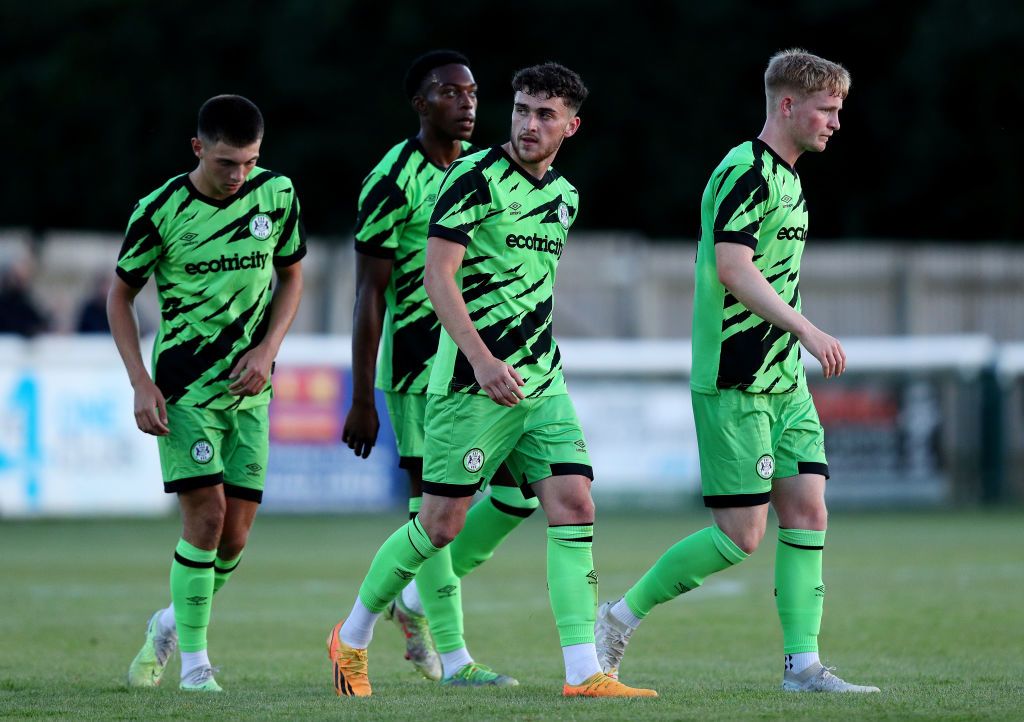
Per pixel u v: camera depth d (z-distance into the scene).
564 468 19.00
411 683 21.83
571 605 18.84
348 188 94.00
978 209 99.50
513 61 96.88
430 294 18.62
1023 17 92.44
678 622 30.78
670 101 97.94
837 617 30.97
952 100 96.69
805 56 19.58
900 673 22.19
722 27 99.06
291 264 21.78
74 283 74.38
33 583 38.44
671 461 66.62
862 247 94.31
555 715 16.56
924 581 38.69
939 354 70.31
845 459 69.38
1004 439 72.06
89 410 59.28
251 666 23.81
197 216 20.80
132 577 39.91
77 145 96.50
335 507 62.84
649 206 98.19
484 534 22.95
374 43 94.50
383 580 19.45
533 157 18.86
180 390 20.91
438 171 22.91
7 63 97.56
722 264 18.95
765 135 19.69
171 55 95.50
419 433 22.83
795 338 19.66
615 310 81.88
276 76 93.44
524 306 19.02
